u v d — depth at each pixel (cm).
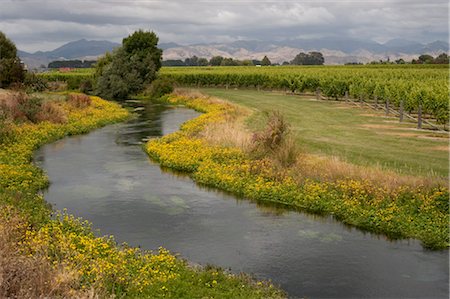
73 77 7231
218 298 973
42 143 2773
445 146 2444
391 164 2045
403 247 1348
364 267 1209
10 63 5453
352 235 1438
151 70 6512
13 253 961
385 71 7000
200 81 7394
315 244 1361
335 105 4575
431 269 1202
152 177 2080
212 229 1469
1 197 1571
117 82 5969
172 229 1462
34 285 862
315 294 1062
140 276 1038
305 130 2980
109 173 2139
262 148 2161
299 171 1923
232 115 3634
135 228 1466
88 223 1490
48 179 1998
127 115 4144
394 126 3186
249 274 1160
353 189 1698
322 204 1644
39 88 6016
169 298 955
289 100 5094
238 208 1678
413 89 3478
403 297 1052
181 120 3869
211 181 1958
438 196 1579
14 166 2034
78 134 3192
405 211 1544
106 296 902
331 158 2083
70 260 1070
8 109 3162
